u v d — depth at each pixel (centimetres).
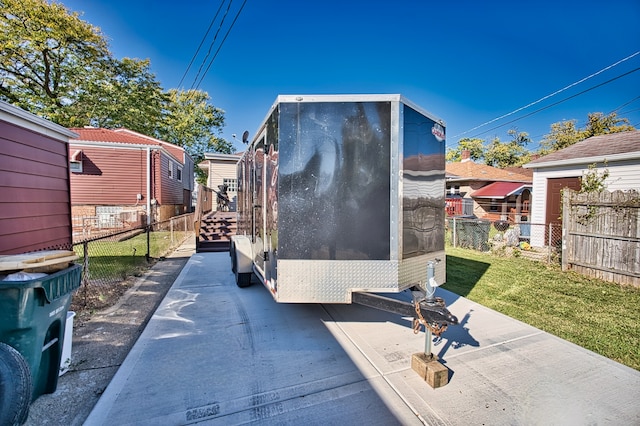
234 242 544
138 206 1495
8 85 1612
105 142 1426
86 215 1381
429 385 233
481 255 825
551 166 1007
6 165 304
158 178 1540
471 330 336
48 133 375
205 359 269
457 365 262
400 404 211
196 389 226
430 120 328
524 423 193
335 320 363
